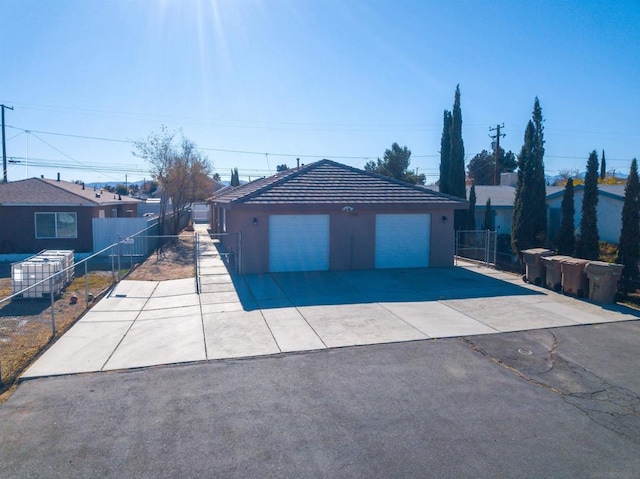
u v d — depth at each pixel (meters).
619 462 5.03
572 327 10.01
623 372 7.55
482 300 12.40
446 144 24.66
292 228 16.56
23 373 7.46
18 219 22.67
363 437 5.52
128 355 8.30
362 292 13.35
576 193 21.12
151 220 25.11
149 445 5.35
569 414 6.11
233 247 19.17
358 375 7.37
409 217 17.61
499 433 5.61
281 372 7.49
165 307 11.81
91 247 23.28
